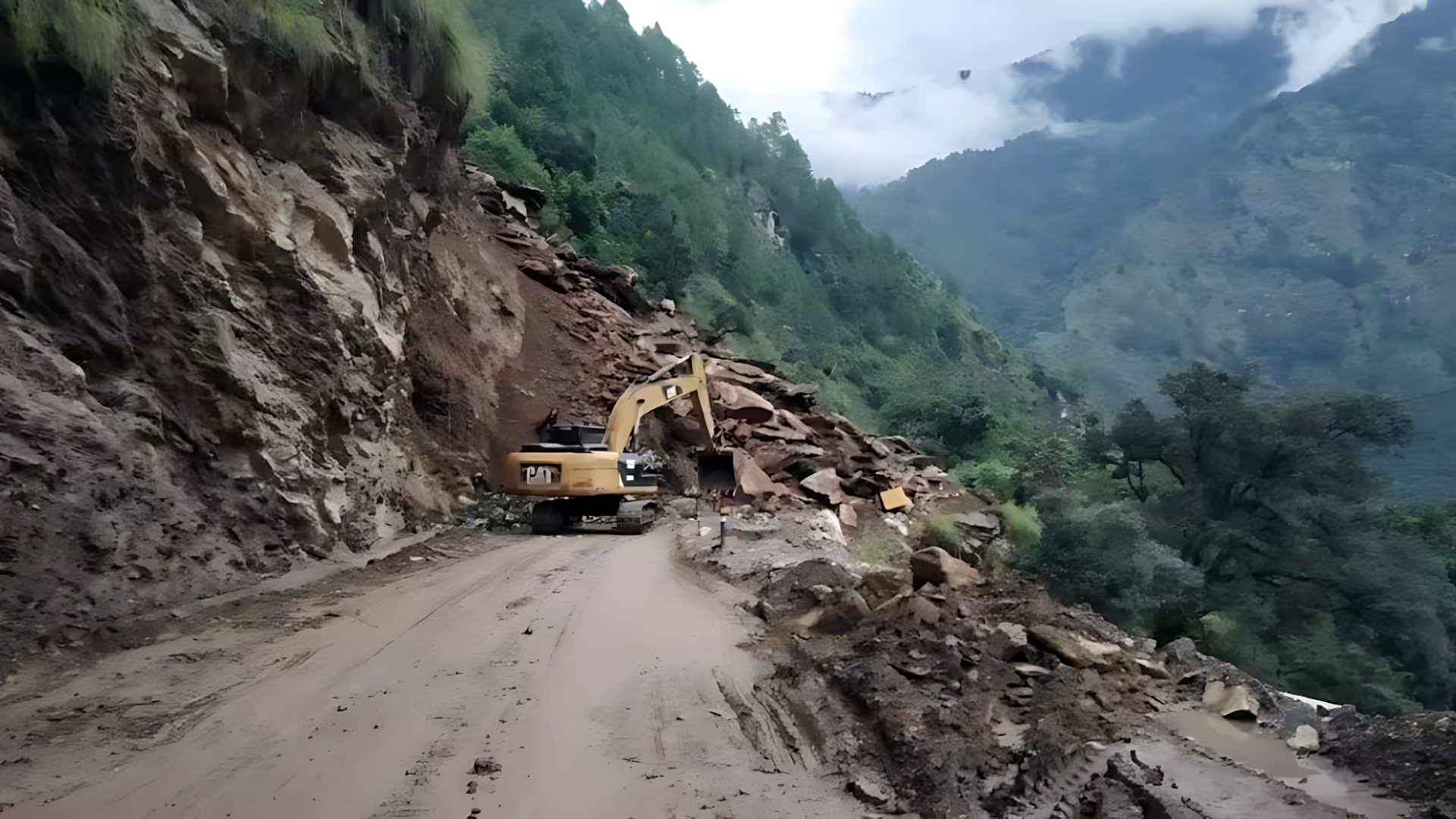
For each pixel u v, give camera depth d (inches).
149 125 515.5
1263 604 1051.3
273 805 197.2
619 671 320.8
